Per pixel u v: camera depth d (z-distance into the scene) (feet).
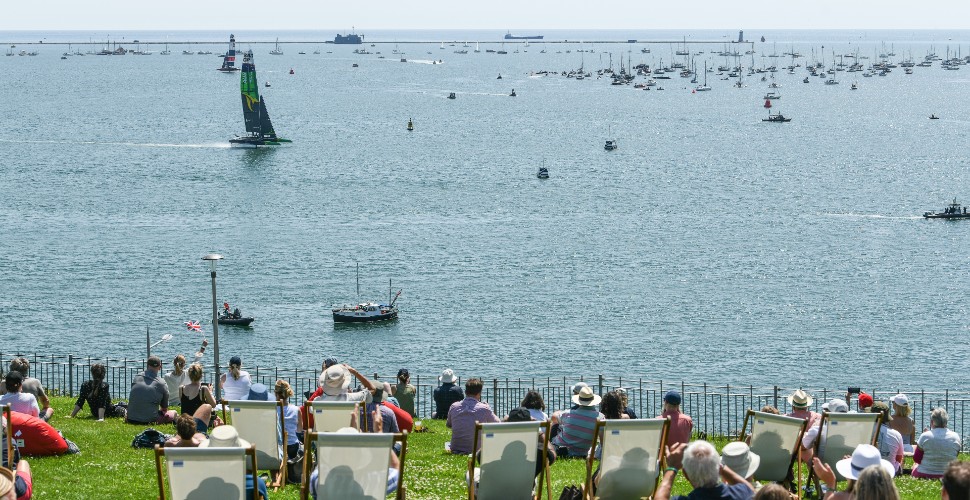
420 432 165.58
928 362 473.26
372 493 85.66
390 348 506.07
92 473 123.03
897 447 123.34
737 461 86.99
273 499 106.63
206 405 123.13
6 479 79.36
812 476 114.42
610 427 92.94
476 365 477.77
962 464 61.36
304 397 171.32
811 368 465.06
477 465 123.85
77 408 162.09
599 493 95.04
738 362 474.49
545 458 96.73
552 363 476.95
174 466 84.74
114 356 478.59
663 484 82.53
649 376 453.99
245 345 509.76
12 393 133.69
